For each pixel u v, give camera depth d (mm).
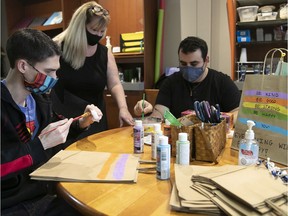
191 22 3131
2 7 4004
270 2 2658
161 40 3162
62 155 1080
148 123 1437
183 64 1773
